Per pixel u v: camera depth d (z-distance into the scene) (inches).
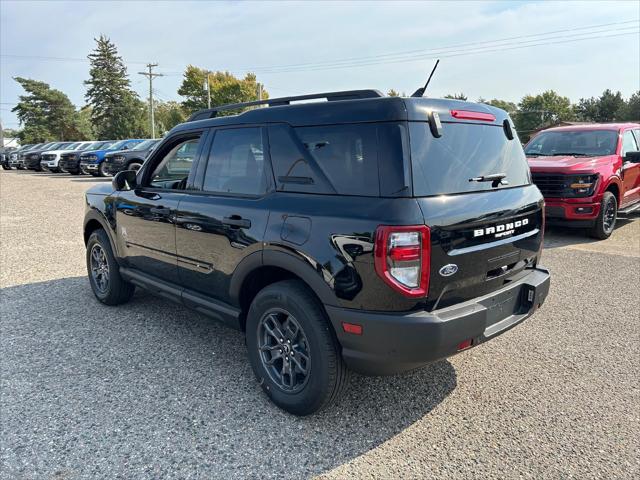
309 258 105.3
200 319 179.8
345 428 112.2
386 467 98.9
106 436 108.6
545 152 354.0
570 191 299.6
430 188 100.4
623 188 334.0
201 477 95.7
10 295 206.5
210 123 141.3
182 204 142.8
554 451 103.7
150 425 112.9
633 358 147.2
